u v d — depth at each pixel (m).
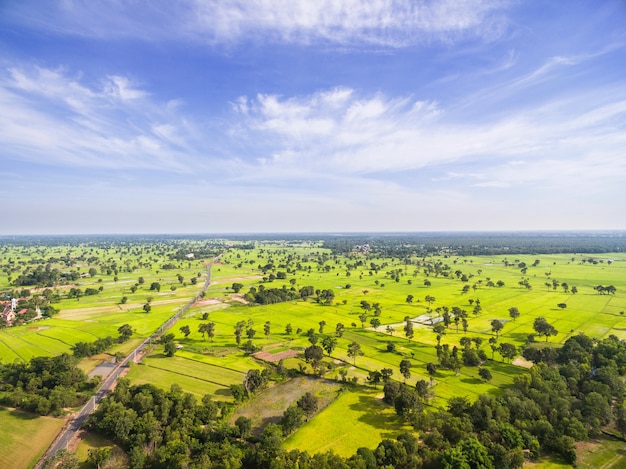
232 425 86.62
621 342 131.62
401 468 69.88
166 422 83.75
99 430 83.06
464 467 65.31
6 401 93.31
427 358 131.50
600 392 95.12
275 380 112.19
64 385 101.31
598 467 73.06
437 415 85.38
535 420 83.94
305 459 69.19
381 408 95.31
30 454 75.69
